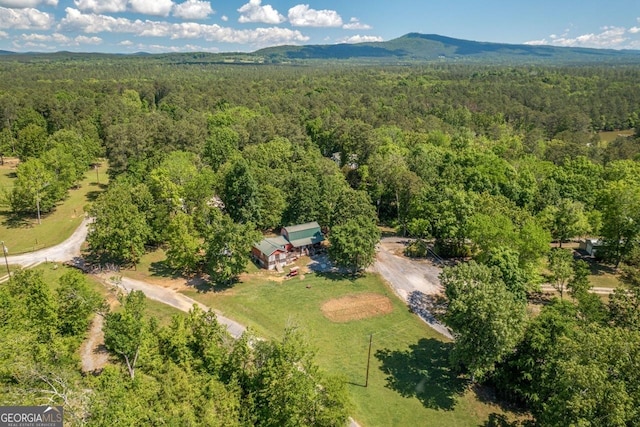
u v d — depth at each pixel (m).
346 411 34.62
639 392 29.17
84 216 89.38
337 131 129.38
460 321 43.19
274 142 110.94
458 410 42.69
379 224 92.12
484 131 163.75
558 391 35.31
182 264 65.38
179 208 80.44
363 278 68.69
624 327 41.12
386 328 56.25
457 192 75.31
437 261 74.12
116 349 38.62
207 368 37.28
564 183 89.75
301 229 77.06
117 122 140.50
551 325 41.25
